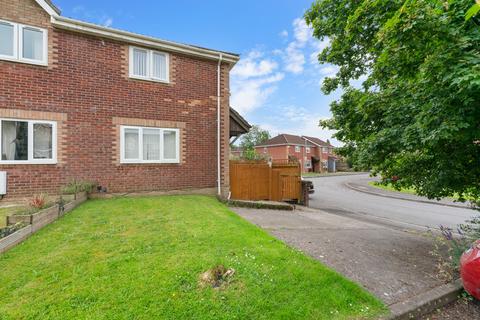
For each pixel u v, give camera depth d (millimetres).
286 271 3625
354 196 18547
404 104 4812
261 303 2889
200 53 10070
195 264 3562
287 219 7613
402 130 4797
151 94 9328
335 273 3719
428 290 3580
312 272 3662
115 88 8734
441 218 11414
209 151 10430
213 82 10531
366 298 3225
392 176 6125
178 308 2693
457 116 3475
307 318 2777
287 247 4637
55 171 7812
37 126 7652
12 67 7293
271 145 47750
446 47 3246
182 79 9914
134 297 2830
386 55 3684
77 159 8117
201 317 2605
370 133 6109
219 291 3021
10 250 3969
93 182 8305
